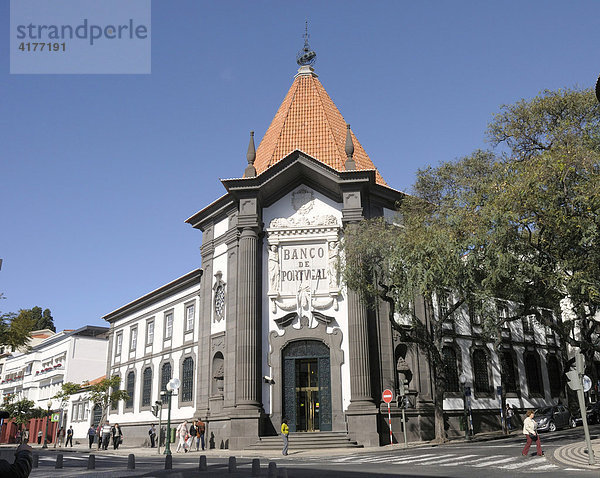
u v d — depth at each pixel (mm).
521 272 21938
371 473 16062
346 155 36125
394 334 33344
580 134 23297
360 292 29031
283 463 21688
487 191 22422
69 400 60312
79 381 65062
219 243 37812
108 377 50469
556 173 19938
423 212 26750
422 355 33969
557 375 45969
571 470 14891
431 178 29234
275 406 32000
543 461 17266
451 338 37406
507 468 15969
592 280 20531
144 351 46438
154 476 16141
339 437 29781
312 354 32875
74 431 57500
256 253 34094
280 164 34625
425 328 29922
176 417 39594
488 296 23312
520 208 20344
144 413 44344
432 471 16000
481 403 37750
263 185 34469
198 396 36906
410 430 31953
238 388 31734
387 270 27453
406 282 25484
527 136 26344
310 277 33750
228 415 32188
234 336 34000
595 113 25172
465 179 24781
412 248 24953
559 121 25359
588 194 18891
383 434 30594
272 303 33531
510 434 34562
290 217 35000
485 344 39469
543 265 22078
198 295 40375
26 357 78812
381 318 32906
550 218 19984
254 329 32594
